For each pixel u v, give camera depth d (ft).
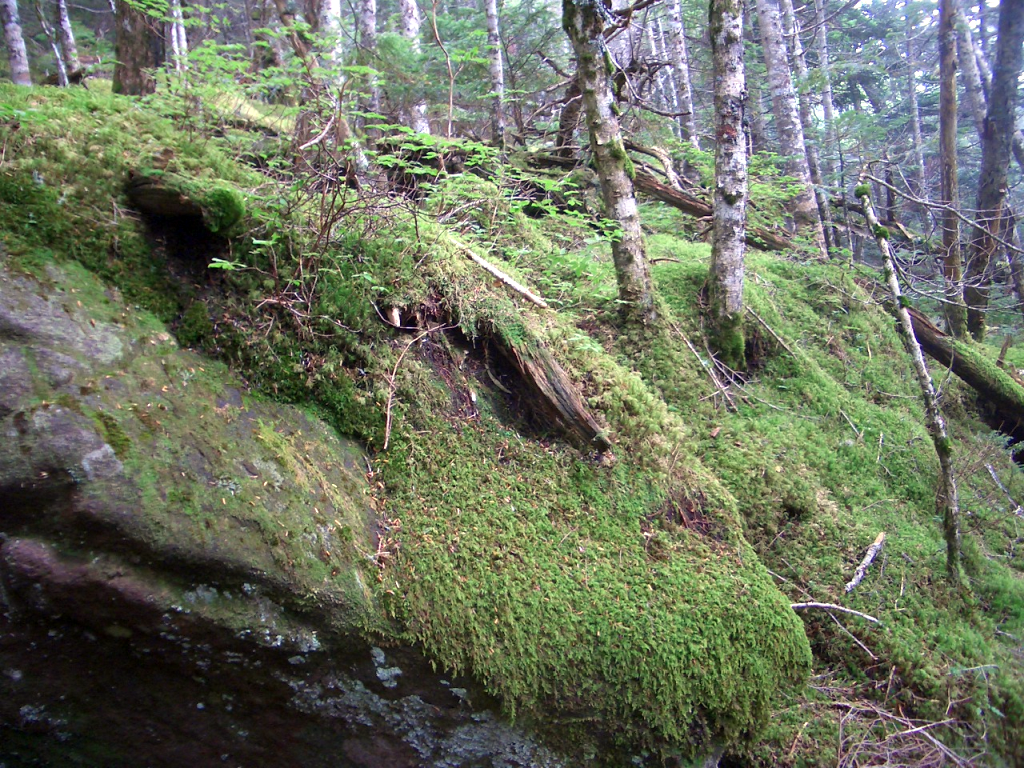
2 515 6.23
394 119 22.44
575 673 8.59
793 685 10.39
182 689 7.39
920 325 22.27
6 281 7.01
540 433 10.89
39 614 6.46
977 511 17.04
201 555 6.84
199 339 8.49
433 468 9.61
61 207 7.81
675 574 9.98
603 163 15.31
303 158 10.34
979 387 21.63
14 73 19.88
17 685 6.81
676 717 9.01
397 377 9.98
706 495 11.48
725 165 16.30
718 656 9.39
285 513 7.60
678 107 46.09
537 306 12.26
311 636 7.50
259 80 11.75
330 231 9.76
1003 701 12.33
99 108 9.36
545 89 28.94
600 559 9.73
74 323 7.23
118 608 6.61
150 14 11.32
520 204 17.43
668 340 16.08
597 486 10.62
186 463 7.16
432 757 8.39
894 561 14.01
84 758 7.54
